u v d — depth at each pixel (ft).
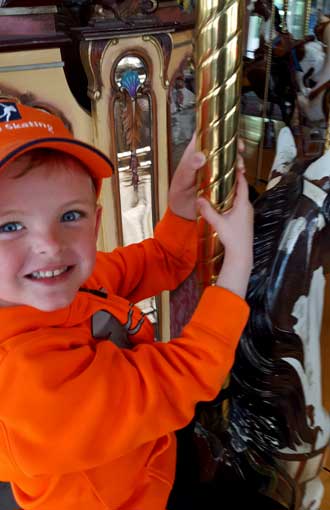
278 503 2.53
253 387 2.62
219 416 2.72
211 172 2.03
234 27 1.77
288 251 2.37
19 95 3.62
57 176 1.99
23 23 3.51
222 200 2.08
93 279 2.75
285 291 2.40
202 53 1.84
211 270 2.32
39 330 2.11
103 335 2.40
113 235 4.49
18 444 1.99
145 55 3.93
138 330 2.59
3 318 2.09
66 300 2.06
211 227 2.20
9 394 1.96
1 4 3.42
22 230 1.97
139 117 4.15
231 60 1.82
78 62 4.04
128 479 2.31
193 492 2.61
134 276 2.91
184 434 2.84
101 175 2.22
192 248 2.91
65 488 2.21
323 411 2.77
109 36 3.74
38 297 2.01
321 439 2.77
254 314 2.48
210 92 1.89
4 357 2.00
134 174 4.35
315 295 2.48
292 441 2.67
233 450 2.70
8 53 3.48
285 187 2.45
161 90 4.15
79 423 1.95
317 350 2.61
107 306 2.49
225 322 2.10
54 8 3.57
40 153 1.97
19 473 2.15
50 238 1.96
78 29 3.71
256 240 2.47
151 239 2.97
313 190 2.34
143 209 4.55
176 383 2.05
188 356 2.08
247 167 3.02
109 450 2.01
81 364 2.05
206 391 2.10
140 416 1.99
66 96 3.82
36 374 1.95
